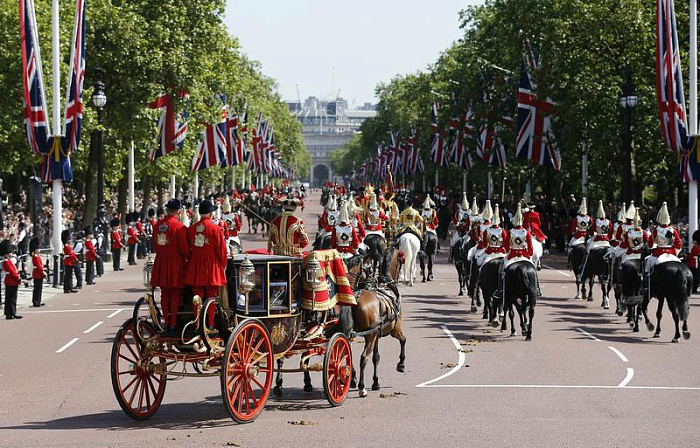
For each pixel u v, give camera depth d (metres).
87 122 133.50
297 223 52.69
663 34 110.81
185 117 157.25
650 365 60.16
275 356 45.66
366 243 99.38
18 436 41.00
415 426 42.88
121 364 60.97
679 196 177.00
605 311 88.75
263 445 39.09
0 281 94.69
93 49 145.38
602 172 151.00
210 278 43.34
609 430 41.97
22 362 61.91
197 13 163.25
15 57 130.00
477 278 86.06
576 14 146.88
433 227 118.88
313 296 47.41
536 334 73.81
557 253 166.12
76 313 87.81
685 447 38.72
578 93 146.88
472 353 64.69
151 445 39.16
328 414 45.78
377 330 51.56
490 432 41.50
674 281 69.44
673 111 111.44
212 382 55.44
